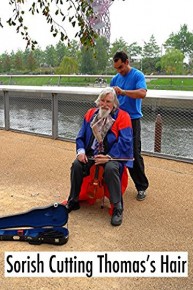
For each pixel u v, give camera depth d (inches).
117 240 113.1
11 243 111.3
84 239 113.9
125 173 132.5
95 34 112.3
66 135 243.9
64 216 112.4
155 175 174.9
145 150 211.8
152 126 208.5
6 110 279.7
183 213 132.3
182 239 113.3
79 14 109.7
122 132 130.1
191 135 197.0
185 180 167.3
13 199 147.6
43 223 112.6
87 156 133.2
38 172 182.7
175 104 199.8
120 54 138.9
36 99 259.4
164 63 1315.2
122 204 128.0
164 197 147.9
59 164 194.9
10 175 179.2
